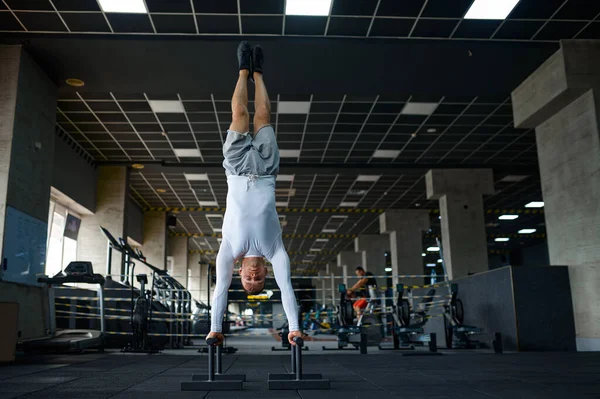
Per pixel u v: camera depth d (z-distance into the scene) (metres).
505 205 19.62
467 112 10.82
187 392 3.05
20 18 7.36
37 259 8.14
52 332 7.45
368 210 20.02
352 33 7.85
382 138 12.35
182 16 7.34
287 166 14.33
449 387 3.29
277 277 3.07
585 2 7.12
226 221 3.03
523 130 11.88
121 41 7.88
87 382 3.61
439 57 8.48
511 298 8.17
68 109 10.47
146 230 19.50
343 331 8.83
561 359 5.89
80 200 12.76
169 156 13.61
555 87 8.35
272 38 7.92
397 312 8.91
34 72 8.30
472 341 9.09
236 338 15.90
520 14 7.40
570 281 8.29
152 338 9.52
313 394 2.95
